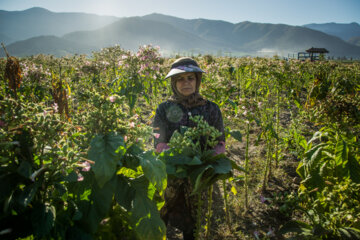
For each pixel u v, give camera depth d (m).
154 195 2.02
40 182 1.46
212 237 3.17
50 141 1.48
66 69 7.84
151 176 1.65
